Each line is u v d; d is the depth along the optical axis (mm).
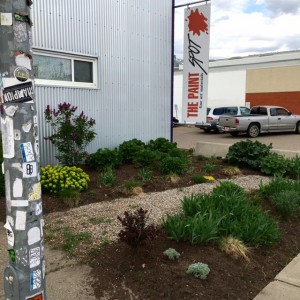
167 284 3127
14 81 1970
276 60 27328
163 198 5707
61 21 7477
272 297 3125
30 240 2102
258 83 28312
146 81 9672
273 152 8758
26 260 2102
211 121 21047
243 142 8688
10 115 1989
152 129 10008
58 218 4766
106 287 3154
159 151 8656
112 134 8883
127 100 9195
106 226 4414
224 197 4703
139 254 3547
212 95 31078
